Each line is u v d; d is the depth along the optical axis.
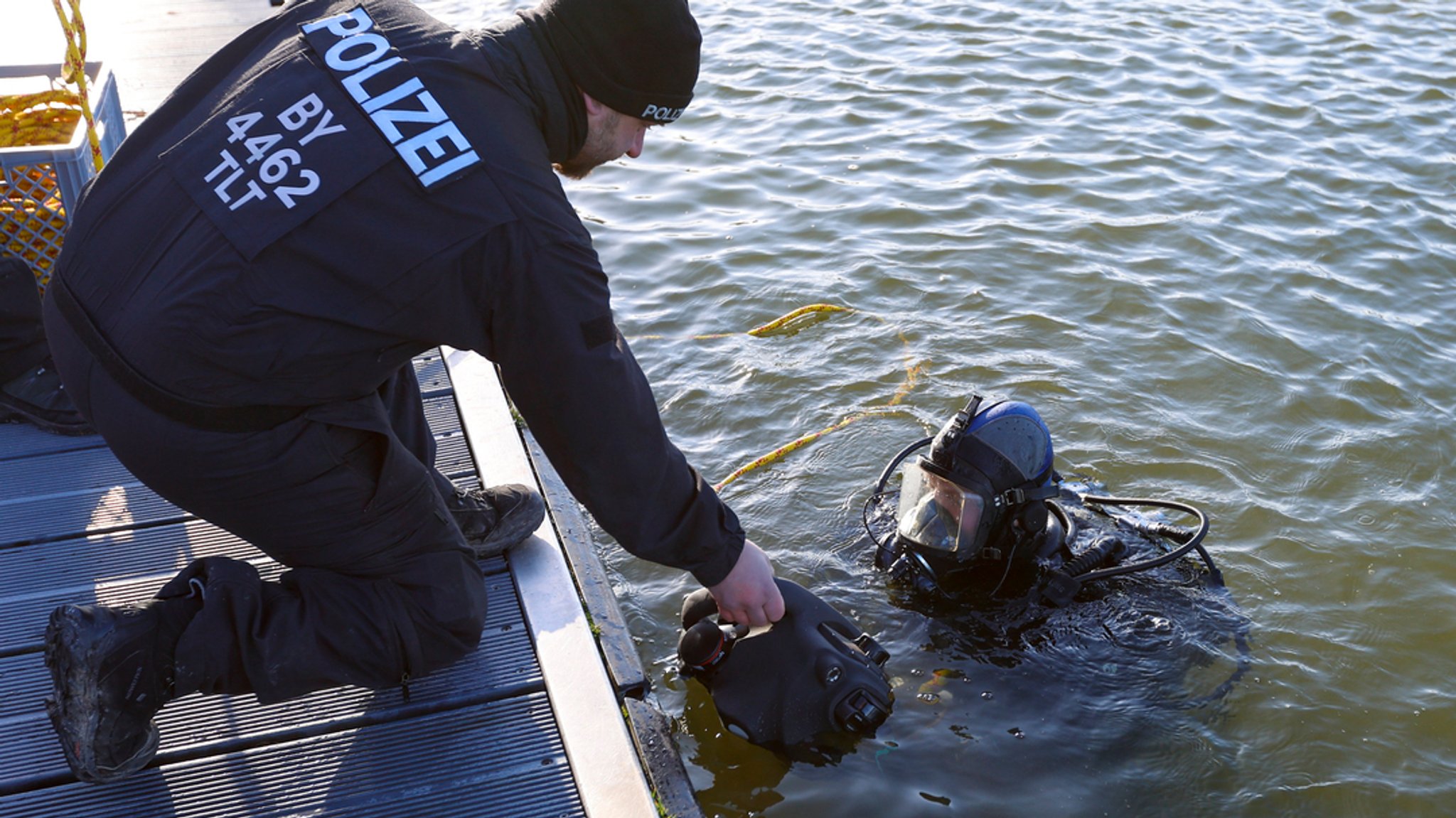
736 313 5.28
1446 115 7.71
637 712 2.75
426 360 3.90
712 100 7.98
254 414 1.97
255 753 2.39
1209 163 6.91
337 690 2.55
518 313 1.91
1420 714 3.04
